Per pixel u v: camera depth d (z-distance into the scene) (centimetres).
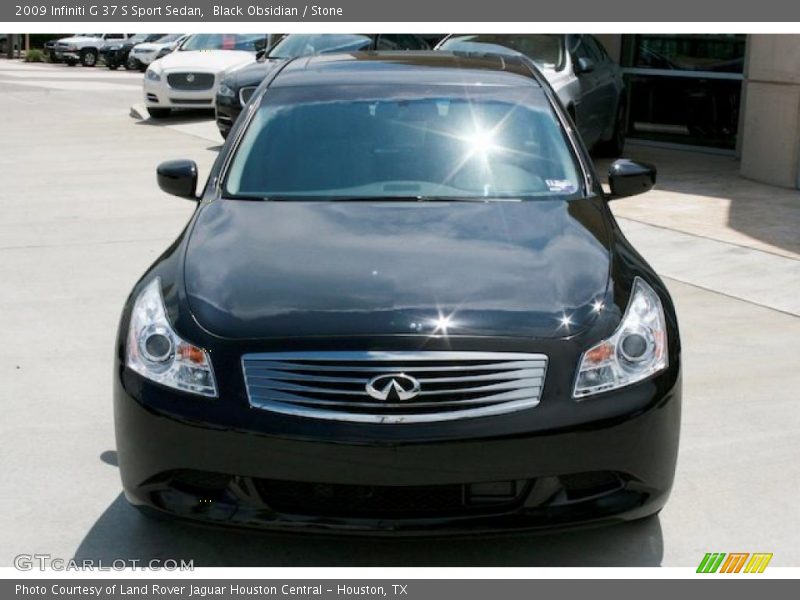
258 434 333
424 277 371
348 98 507
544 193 458
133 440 351
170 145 1407
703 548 376
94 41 4019
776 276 725
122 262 773
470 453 331
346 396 337
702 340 598
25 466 437
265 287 368
